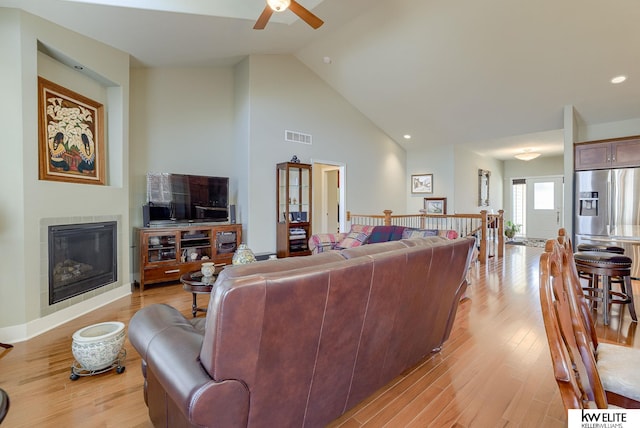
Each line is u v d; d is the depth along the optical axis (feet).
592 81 14.57
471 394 6.19
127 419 5.57
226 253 15.97
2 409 3.13
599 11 11.37
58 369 7.24
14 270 8.86
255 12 11.93
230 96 18.11
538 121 18.79
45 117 10.06
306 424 4.58
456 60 15.55
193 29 12.21
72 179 11.02
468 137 22.85
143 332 4.49
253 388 3.69
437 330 7.39
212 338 3.32
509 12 12.36
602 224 15.03
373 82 19.11
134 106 15.06
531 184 32.99
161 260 14.24
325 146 20.52
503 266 18.34
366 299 4.75
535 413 5.61
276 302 3.58
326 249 15.66
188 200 15.43
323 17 13.50
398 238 13.80
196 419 3.31
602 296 10.34
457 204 25.79
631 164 14.49
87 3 9.24
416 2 12.96
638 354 4.16
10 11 8.93
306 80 19.38
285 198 17.66
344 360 4.82
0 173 8.75
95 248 11.58
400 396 6.15
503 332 9.07
